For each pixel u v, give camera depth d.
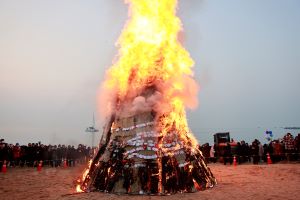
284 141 19.95
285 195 7.79
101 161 9.22
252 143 20.05
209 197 7.59
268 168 14.55
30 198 8.17
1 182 11.47
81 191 9.00
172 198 7.55
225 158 19.45
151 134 8.98
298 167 14.55
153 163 8.49
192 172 8.77
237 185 9.49
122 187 8.31
